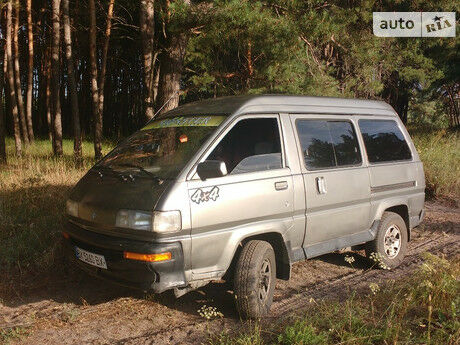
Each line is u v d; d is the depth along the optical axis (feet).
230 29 34.81
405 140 20.70
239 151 14.46
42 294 16.25
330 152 16.89
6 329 13.60
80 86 99.04
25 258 19.03
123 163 14.94
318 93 44.70
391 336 12.73
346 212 17.13
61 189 26.78
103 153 52.49
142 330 13.76
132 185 13.51
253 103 15.23
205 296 16.17
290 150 15.49
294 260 15.44
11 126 82.84
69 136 89.97
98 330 13.74
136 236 12.87
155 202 12.73
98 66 97.14
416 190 20.67
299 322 13.44
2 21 64.39
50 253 18.67
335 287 17.37
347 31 49.16
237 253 14.44
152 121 17.26
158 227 12.54
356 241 17.72
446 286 15.24
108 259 13.33
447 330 13.16
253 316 14.03
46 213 23.52
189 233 12.98
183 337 13.35
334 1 50.19
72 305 15.43
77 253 14.46
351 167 17.43
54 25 47.01
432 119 132.87
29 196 25.26
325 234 16.47
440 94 125.49
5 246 19.49
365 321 13.91
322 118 17.04
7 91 83.25
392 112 20.67
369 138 18.75
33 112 99.45
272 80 44.60
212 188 13.42
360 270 19.38
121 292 16.48
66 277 17.74
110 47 86.89
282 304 15.69
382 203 18.76
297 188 15.30
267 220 14.58
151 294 16.05
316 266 19.80
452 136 54.03
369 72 51.85
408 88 84.12
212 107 15.70
